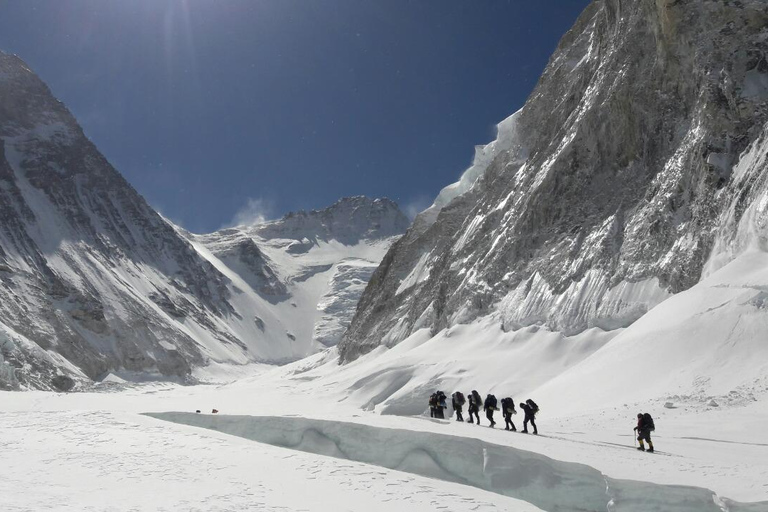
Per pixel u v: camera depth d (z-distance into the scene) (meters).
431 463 19.77
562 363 47.91
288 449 21.73
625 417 29.88
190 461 19.91
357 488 17.08
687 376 33.47
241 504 15.30
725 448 21.19
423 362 59.25
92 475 18.28
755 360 32.31
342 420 23.30
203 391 113.00
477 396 29.28
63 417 28.31
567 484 17.34
